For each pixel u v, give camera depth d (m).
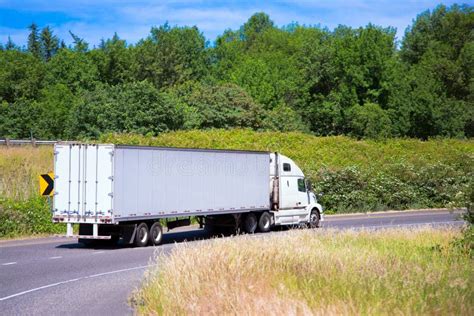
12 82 79.19
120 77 87.62
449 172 53.75
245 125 65.62
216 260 14.38
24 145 46.22
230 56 116.12
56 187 25.00
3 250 23.80
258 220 32.16
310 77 77.31
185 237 29.66
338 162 57.88
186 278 12.70
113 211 24.23
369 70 73.88
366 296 10.95
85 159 24.70
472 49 89.81
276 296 11.12
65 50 85.00
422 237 22.67
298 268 13.90
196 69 103.50
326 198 46.38
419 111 74.94
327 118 74.56
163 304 11.47
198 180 27.97
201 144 53.78
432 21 103.50
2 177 36.34
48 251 23.64
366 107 71.12
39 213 29.84
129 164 24.86
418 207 50.72
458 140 73.06
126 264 20.09
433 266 14.90
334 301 10.51
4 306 12.95
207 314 10.41
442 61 89.88
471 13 101.12
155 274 14.45
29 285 15.80
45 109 69.25
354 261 14.61
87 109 57.53
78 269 18.84
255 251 15.63
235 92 67.69
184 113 61.25
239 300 10.66
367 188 48.66
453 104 78.69
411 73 78.38
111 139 50.31
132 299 13.50
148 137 53.56
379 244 20.39
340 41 76.88
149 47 94.31
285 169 33.94
